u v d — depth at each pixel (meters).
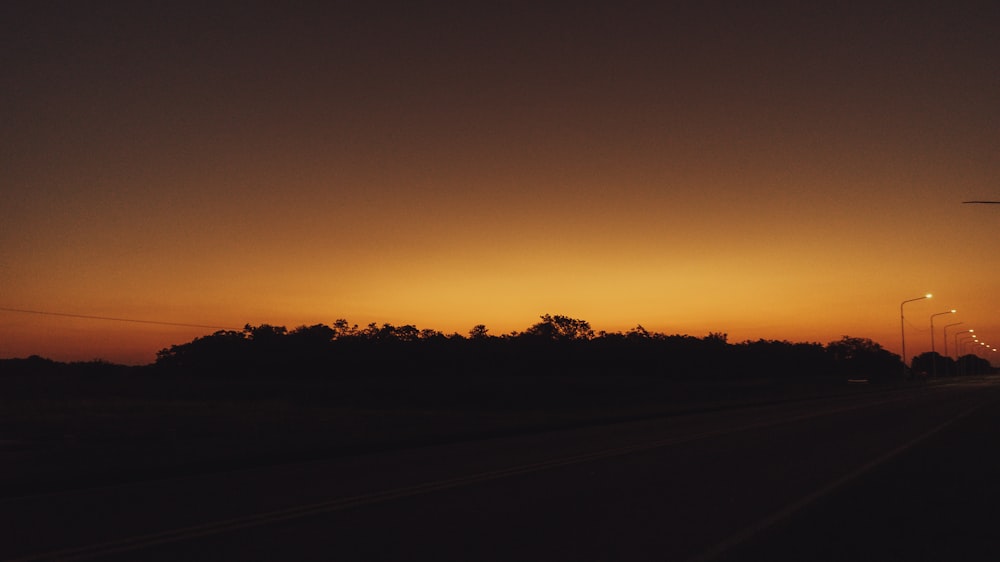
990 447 20.14
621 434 25.20
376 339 105.12
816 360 153.00
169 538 9.19
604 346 118.19
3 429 26.12
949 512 10.94
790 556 8.38
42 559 8.17
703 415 36.41
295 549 8.64
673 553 8.46
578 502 11.77
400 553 8.46
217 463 16.61
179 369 100.44
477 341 111.75
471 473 15.22
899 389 77.31
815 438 23.02
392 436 23.56
